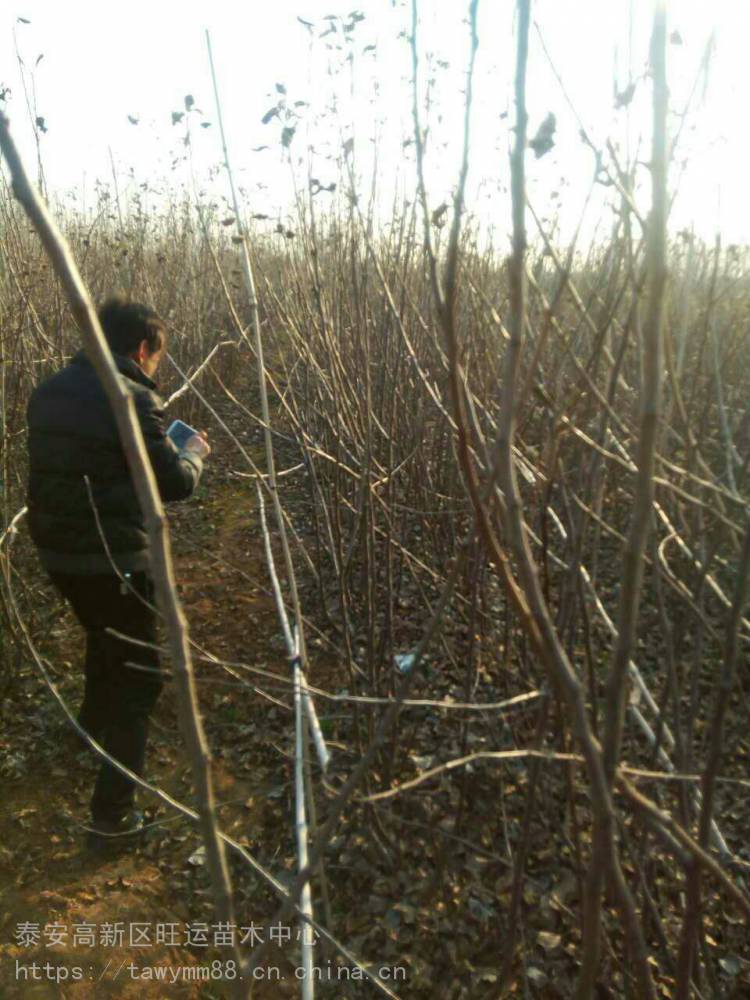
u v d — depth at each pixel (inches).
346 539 143.8
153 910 92.7
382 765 98.7
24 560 162.1
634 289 50.0
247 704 127.7
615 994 69.4
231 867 98.7
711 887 84.0
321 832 43.0
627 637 37.2
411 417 133.6
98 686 106.3
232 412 271.9
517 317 36.1
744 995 76.2
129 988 82.9
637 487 35.2
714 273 63.4
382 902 90.1
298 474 216.5
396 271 121.6
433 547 134.0
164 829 104.3
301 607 147.9
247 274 95.9
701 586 59.0
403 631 130.8
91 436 91.4
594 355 53.2
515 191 35.3
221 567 172.1
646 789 83.0
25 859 98.7
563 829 83.7
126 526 94.6
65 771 113.6
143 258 249.8
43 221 28.6
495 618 116.3
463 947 84.3
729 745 93.0
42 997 81.1
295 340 122.4
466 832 94.2
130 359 98.3
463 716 101.3
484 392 84.4
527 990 70.3
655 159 32.8
